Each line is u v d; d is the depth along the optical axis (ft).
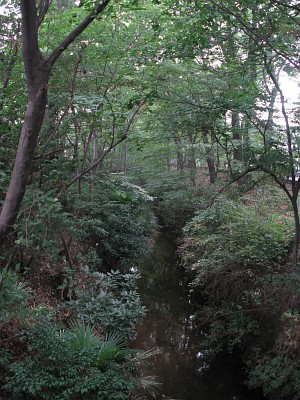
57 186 22.59
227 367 27.25
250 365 25.45
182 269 47.85
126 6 18.51
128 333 22.93
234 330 27.63
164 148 51.88
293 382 21.12
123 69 25.44
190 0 20.70
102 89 26.53
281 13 21.29
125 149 57.26
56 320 21.56
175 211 58.13
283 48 21.59
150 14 24.91
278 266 26.84
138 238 41.88
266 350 25.02
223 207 32.94
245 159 26.58
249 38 22.99
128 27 25.25
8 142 19.47
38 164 21.31
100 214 37.93
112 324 22.06
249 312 27.55
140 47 23.85
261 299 25.61
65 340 17.63
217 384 25.21
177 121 26.14
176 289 41.86
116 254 38.68
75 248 31.53
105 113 21.83
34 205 16.12
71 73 23.61
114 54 24.07
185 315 35.32
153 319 34.40
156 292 41.14
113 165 57.98
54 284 26.27
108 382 16.94
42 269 25.64
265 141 24.75
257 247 28.30
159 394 23.49
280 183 25.03
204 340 29.91
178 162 62.69
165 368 27.04
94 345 18.80
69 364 16.66
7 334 17.97
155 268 48.52
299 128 22.72
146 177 61.00
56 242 17.61
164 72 28.81
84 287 25.68
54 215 15.87
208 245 33.53
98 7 14.84
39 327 17.49
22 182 13.39
